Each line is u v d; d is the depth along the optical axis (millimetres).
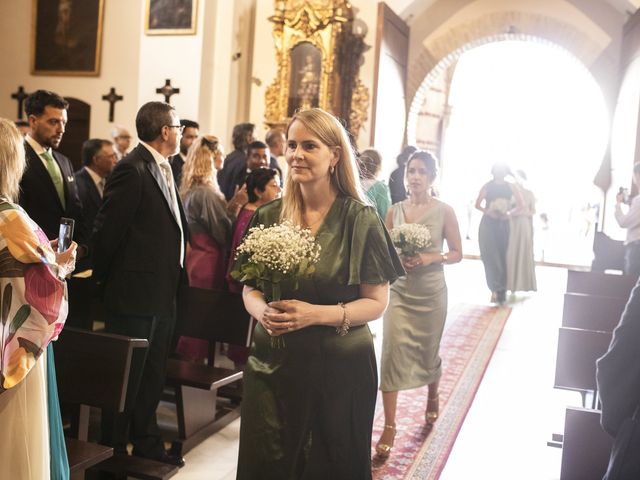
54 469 2822
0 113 12953
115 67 12445
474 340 8203
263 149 6812
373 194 6176
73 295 5352
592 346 4793
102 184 7012
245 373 2936
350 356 2824
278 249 2623
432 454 4836
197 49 11414
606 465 3318
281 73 12008
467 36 13586
